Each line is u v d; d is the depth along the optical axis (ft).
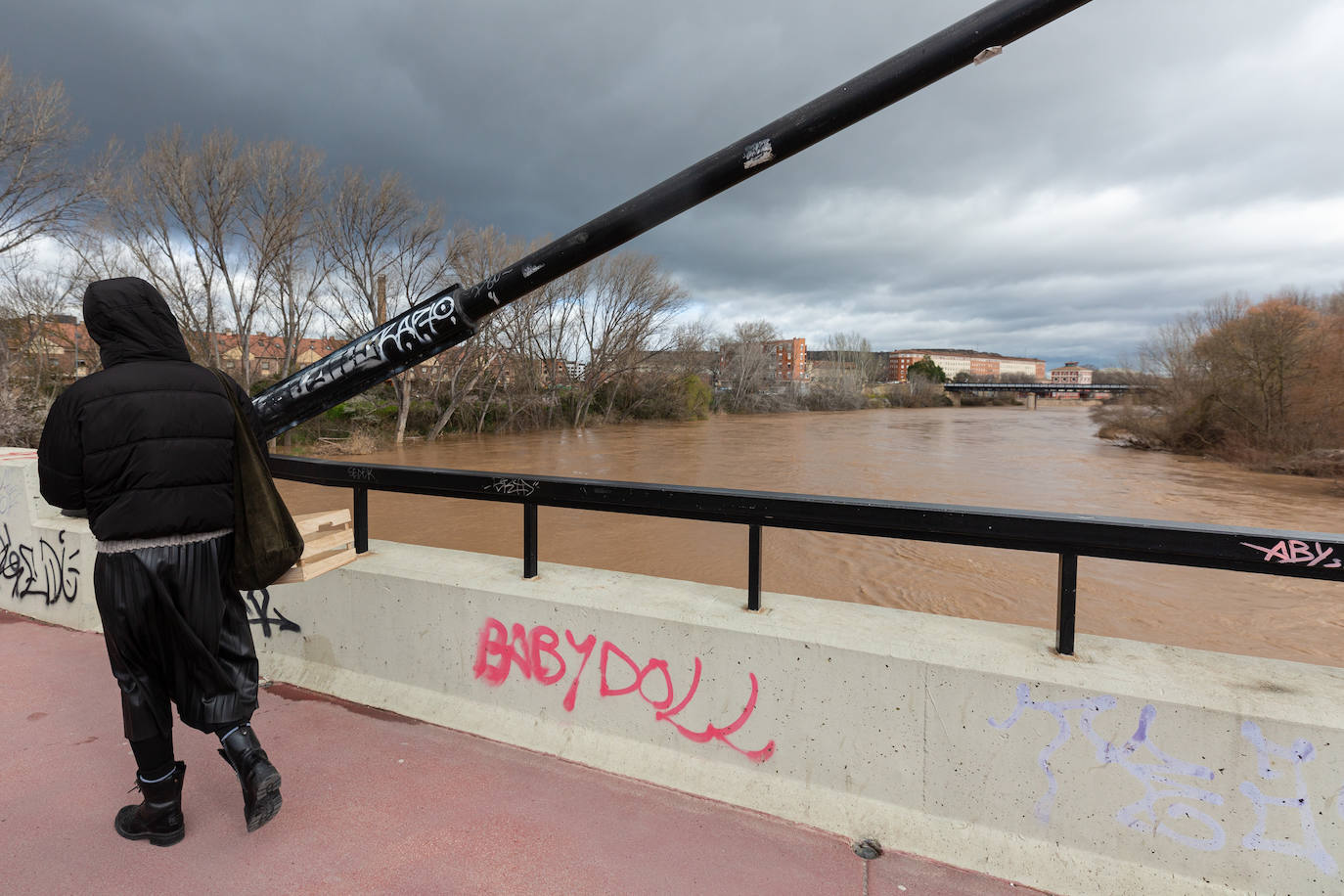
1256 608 28.58
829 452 92.02
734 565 34.37
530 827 6.98
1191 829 5.86
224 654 6.49
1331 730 5.44
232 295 79.20
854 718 6.94
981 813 6.50
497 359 104.47
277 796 6.48
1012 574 32.73
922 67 4.73
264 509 6.61
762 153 5.24
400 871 6.33
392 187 84.94
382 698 9.48
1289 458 75.36
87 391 5.81
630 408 145.38
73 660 11.21
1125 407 108.58
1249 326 83.97
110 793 7.59
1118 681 6.07
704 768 7.59
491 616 8.80
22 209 65.62
